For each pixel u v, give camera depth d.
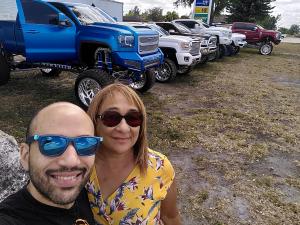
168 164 0.75
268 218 1.45
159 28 4.82
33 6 2.72
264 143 2.36
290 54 10.35
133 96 0.69
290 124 2.87
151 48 3.17
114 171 0.71
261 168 1.95
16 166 1.01
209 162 1.98
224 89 4.15
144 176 0.71
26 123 2.38
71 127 0.49
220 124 2.73
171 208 0.81
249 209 1.51
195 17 9.41
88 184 0.70
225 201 1.57
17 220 0.46
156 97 3.49
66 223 0.50
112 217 0.70
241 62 7.31
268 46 9.61
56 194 0.47
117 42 2.75
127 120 0.68
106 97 0.69
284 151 2.24
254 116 3.02
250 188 1.70
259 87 4.44
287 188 1.73
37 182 0.47
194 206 1.51
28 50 2.72
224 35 7.19
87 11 3.20
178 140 2.30
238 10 16.88
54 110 0.50
